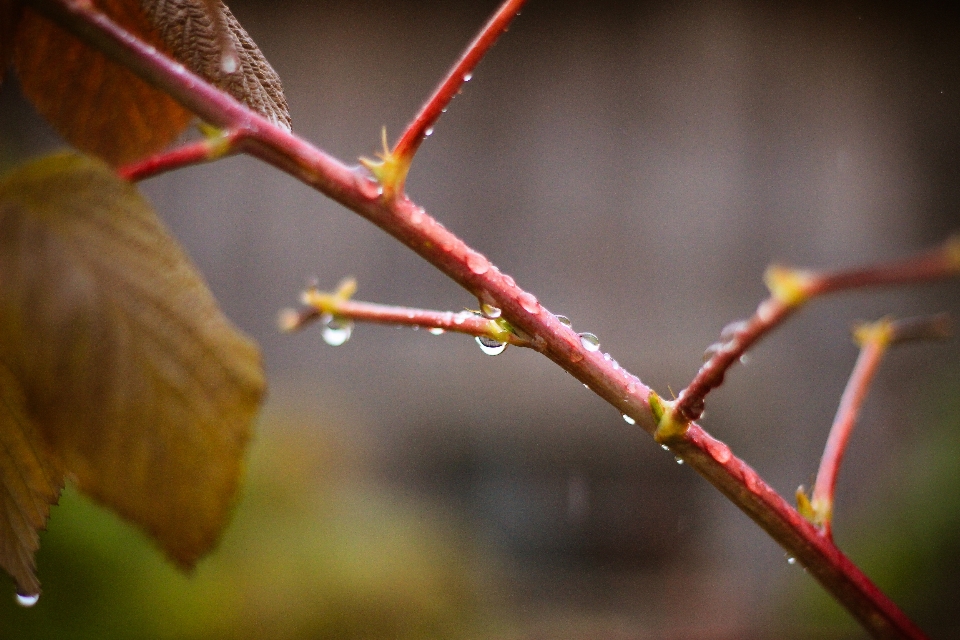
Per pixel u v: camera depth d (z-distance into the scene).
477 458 1.39
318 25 1.38
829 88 1.39
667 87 1.40
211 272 1.37
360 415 1.36
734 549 1.36
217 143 0.30
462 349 1.40
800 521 0.32
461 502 1.37
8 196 0.28
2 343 0.28
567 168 1.40
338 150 1.38
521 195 1.40
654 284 1.38
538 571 1.35
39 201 0.28
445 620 1.12
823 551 0.32
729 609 1.31
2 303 0.28
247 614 0.96
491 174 1.40
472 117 1.40
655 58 1.40
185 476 0.28
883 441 1.34
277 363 1.37
